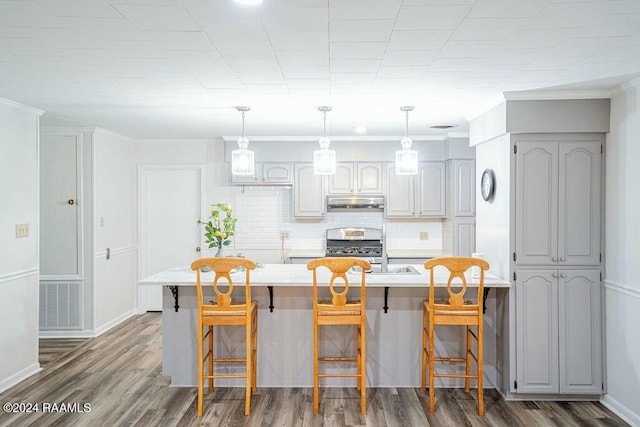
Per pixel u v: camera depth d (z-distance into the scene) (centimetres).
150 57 273
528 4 200
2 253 383
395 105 405
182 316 388
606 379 359
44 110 430
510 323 363
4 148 385
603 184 361
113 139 579
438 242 642
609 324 355
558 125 357
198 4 199
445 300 385
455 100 384
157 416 334
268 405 352
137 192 638
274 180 608
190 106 411
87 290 534
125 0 196
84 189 532
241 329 388
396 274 394
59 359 459
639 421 318
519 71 301
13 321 394
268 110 429
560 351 362
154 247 643
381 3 198
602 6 202
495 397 371
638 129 319
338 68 295
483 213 429
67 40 244
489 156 414
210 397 367
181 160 635
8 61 281
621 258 340
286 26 224
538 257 363
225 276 340
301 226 640
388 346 387
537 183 363
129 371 425
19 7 203
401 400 362
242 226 639
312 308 387
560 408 351
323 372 387
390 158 604
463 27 226
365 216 640
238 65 289
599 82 328
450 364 390
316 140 601
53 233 533
